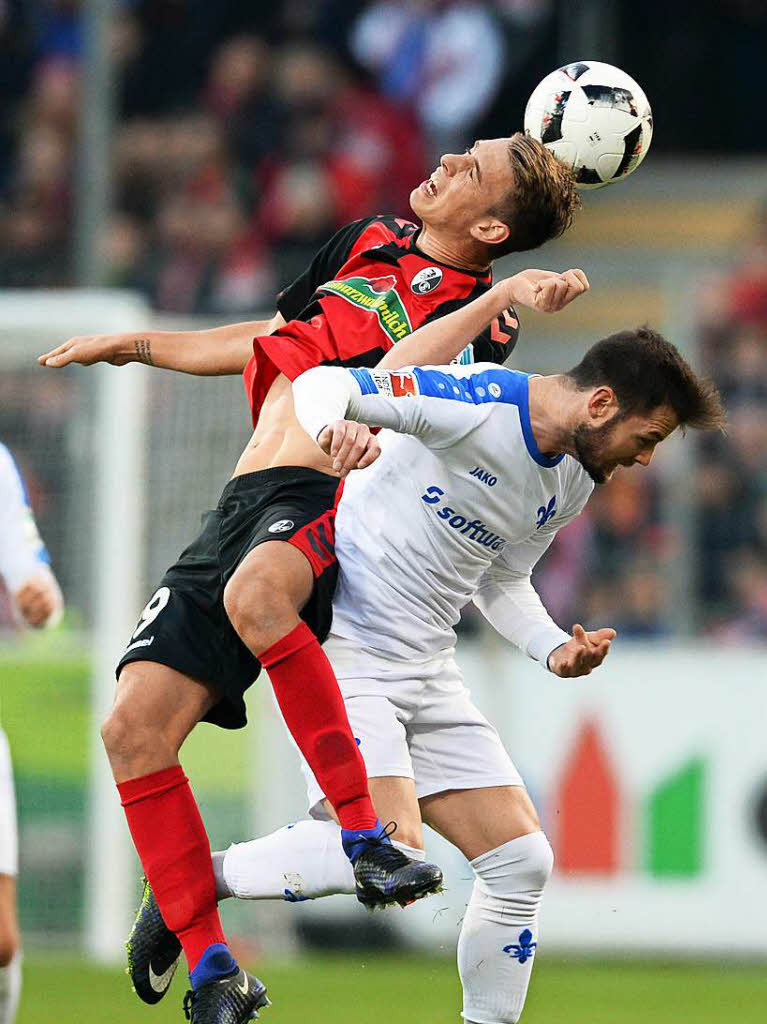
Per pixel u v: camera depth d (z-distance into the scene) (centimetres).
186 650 1581
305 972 3092
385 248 1650
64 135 4931
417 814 1555
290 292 1727
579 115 1680
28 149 4928
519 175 1602
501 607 1691
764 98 5094
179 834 1564
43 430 3422
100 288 4075
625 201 4881
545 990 2872
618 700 3384
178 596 1603
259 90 4997
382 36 5006
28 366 3431
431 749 1633
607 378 1472
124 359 1752
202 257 4719
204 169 4884
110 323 3397
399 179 4912
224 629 1594
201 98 5031
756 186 4891
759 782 3344
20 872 3347
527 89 4931
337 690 1505
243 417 3503
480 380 1498
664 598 3644
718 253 4722
